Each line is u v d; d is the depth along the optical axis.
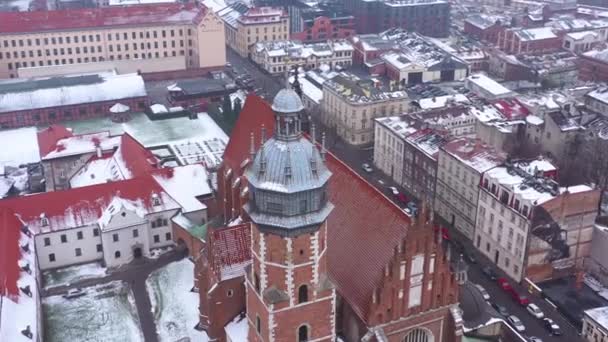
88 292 103.00
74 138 138.50
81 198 111.06
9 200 107.50
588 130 143.12
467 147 124.62
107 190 112.62
